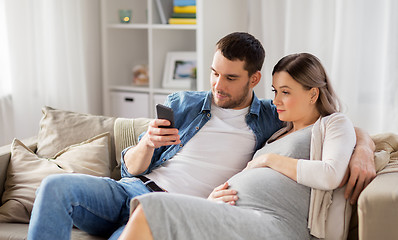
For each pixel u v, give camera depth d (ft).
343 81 10.04
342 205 5.63
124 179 6.52
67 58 11.52
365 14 9.88
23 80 10.73
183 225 5.01
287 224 5.48
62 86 11.47
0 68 10.48
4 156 7.20
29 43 10.75
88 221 5.90
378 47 9.89
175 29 12.35
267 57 10.87
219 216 5.16
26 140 7.97
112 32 12.36
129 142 7.44
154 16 11.84
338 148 5.64
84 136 7.57
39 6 10.85
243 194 5.66
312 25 10.28
